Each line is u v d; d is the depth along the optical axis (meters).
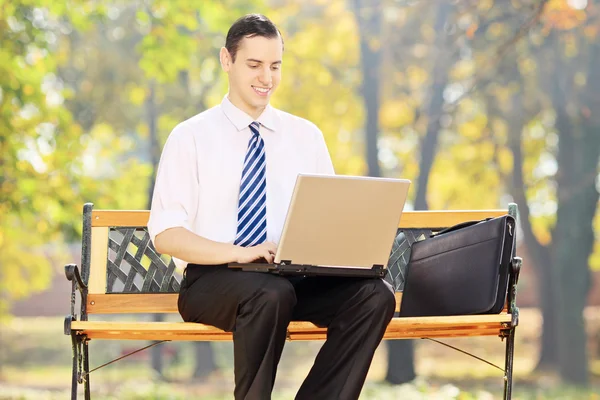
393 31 20.08
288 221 3.84
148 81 22.47
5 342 30.47
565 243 22.52
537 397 15.93
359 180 3.87
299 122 4.48
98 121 23.27
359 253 3.97
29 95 11.59
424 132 21.62
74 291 4.21
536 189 24.94
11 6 11.58
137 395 11.95
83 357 4.41
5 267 21.97
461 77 20.02
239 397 3.88
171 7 12.54
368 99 20.98
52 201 12.39
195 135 4.27
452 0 15.31
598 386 21.52
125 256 4.85
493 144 22.86
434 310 4.48
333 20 21.19
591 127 21.59
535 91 20.48
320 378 3.97
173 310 4.82
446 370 23.55
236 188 4.28
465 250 4.39
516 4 14.38
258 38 4.24
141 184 21.89
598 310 29.42
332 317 4.07
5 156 11.77
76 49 22.42
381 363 24.70
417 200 21.34
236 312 3.88
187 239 4.03
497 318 4.20
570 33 17.58
